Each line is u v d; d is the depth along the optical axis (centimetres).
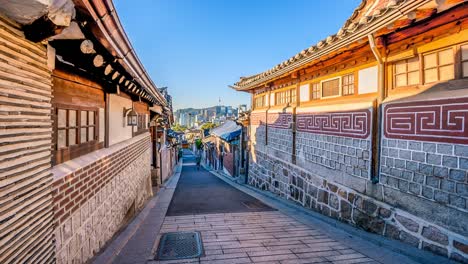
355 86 558
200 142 4266
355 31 426
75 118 355
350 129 561
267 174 1075
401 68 446
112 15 223
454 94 350
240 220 592
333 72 634
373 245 433
